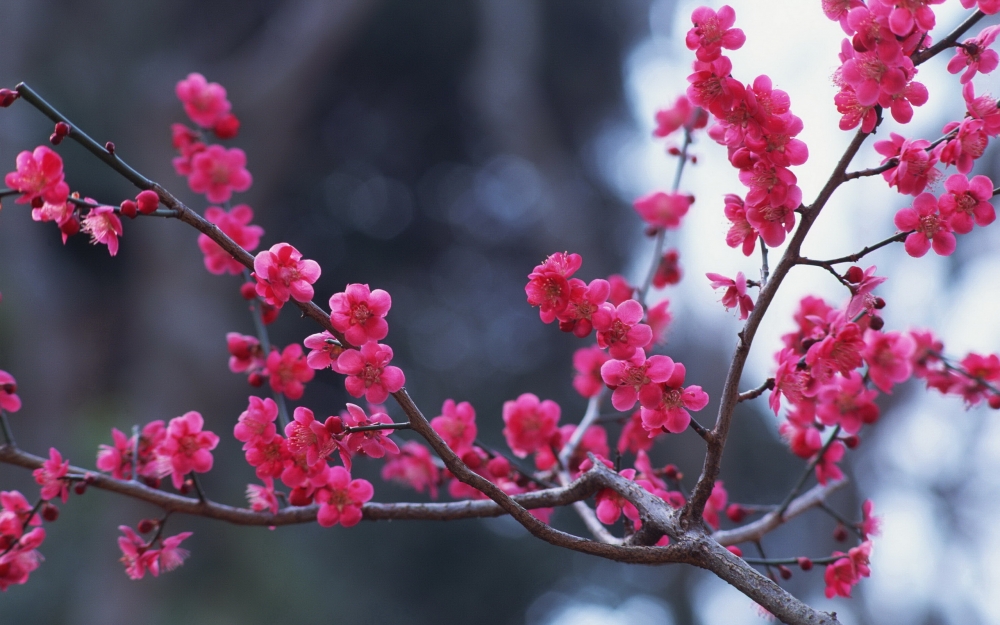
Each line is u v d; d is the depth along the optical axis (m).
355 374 1.51
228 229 2.35
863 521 2.11
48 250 12.23
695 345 10.93
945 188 1.59
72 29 12.65
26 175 1.56
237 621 9.95
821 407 2.01
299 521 1.91
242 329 12.56
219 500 10.80
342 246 15.73
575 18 15.53
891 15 1.43
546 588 13.19
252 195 13.47
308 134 15.36
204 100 2.45
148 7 13.61
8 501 1.91
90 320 12.77
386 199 16.20
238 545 10.61
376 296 1.53
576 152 16.58
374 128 16.11
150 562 1.92
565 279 1.55
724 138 1.64
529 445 2.27
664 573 12.54
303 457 1.74
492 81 14.25
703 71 1.53
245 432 1.76
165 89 12.59
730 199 1.63
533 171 14.44
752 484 11.95
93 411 11.36
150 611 9.59
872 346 1.63
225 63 14.50
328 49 13.73
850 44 1.49
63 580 9.35
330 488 1.79
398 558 12.84
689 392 1.51
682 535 1.48
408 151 16.30
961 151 1.57
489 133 15.66
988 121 1.55
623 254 15.93
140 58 13.36
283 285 1.50
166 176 12.13
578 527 12.56
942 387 2.05
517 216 16.23
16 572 1.88
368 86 15.80
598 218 16.14
